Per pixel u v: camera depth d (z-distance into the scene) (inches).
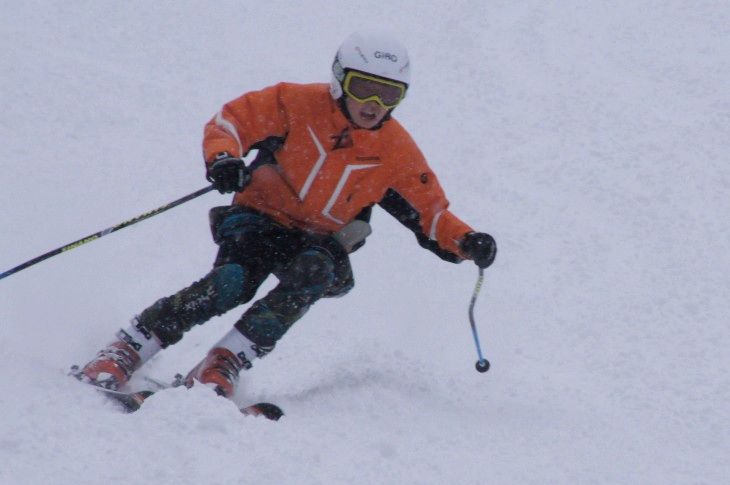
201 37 1362.0
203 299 546.6
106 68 1210.0
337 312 777.6
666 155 1094.4
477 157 1118.4
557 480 482.3
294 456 434.6
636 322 782.5
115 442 416.5
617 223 966.4
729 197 1010.1
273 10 1494.8
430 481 447.5
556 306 816.9
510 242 936.3
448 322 791.1
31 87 1102.4
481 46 1382.9
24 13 1315.2
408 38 1430.9
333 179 570.9
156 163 1011.3
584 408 627.2
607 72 1307.8
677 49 1363.2
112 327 689.6
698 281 847.7
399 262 895.1
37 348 631.8
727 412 629.0
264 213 586.2
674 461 537.6
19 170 923.4
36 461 386.9
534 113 1210.6
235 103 565.6
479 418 575.2
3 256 769.6
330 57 1376.7
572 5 1505.9
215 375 534.6
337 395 564.1
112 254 811.4
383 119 572.7
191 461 405.4
